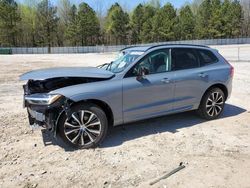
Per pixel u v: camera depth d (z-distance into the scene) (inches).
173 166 179.8
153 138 224.4
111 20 3257.9
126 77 218.4
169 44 245.4
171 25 3191.4
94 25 3144.7
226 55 1268.5
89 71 219.9
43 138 228.2
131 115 220.2
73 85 205.5
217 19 3127.5
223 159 188.5
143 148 206.4
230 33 3174.2
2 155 198.8
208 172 171.9
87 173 173.2
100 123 206.1
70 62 1151.6
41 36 3097.9
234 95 377.7
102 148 207.0
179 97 241.6
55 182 164.2
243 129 243.8
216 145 210.7
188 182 161.3
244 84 464.4
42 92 206.4
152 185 159.2
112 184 161.0
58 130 200.2
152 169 176.4
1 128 252.2
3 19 2844.5
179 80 238.4
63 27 3294.8
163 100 233.5
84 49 2709.2
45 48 2640.3
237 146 208.8
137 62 224.1
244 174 168.9
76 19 3097.9
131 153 198.5
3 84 512.7
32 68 876.6
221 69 265.3
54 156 195.9
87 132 204.7
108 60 1249.4
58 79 211.8
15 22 2910.9
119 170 175.9
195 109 257.0
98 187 158.6
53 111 196.5
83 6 3080.7
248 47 2153.1
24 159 192.5
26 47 2851.9
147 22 3272.6
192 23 3253.0
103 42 3430.1
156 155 195.2
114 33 3280.0
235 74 587.5
